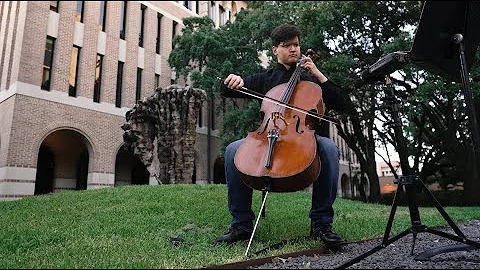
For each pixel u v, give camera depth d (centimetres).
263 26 1249
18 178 998
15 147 988
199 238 308
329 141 273
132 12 1612
